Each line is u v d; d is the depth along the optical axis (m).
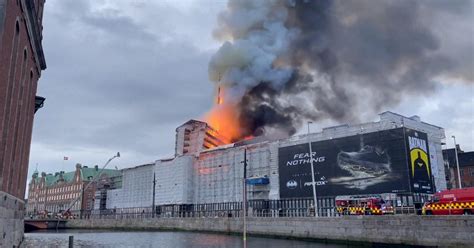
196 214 89.00
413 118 72.00
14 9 20.31
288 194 74.44
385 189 62.22
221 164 91.25
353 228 39.25
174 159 100.56
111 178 143.88
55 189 176.62
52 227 94.06
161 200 101.19
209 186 92.81
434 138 68.81
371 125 68.88
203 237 55.69
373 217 37.56
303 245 39.56
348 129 71.62
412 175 60.94
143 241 48.50
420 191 61.41
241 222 59.62
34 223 91.12
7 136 21.56
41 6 30.92
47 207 179.50
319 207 63.34
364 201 52.31
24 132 30.52
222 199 88.88
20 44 23.69
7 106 21.86
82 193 138.50
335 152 69.25
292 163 75.06
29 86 30.86
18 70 24.05
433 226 32.75
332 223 41.81
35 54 31.02
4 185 22.08
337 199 56.59
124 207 113.81
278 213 69.31
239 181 86.19
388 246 35.72
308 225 45.12
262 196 79.81
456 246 31.02
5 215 22.50
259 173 82.50
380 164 63.53
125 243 45.22
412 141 63.00
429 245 32.69
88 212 122.69
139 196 109.75
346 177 66.94
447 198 40.41
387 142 63.53
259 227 53.50
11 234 25.27
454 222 31.50
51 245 40.75
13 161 25.52
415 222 34.03
